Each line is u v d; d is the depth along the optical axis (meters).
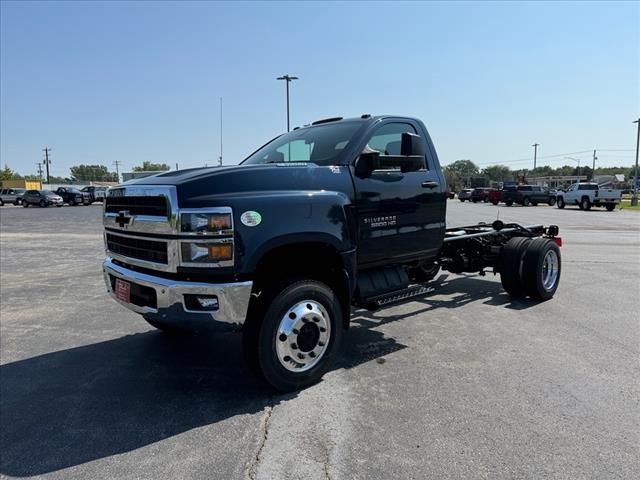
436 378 4.09
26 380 4.21
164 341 5.23
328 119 5.43
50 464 2.93
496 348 4.82
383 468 2.81
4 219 26.91
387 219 4.73
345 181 4.32
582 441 3.08
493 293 7.29
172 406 3.68
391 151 4.94
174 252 3.50
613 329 5.42
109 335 5.46
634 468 2.79
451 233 7.05
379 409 3.54
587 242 14.39
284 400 3.73
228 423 3.39
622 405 3.57
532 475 2.73
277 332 3.72
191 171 3.89
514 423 3.31
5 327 5.78
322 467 2.83
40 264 10.54
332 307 4.01
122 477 2.79
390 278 4.87
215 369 4.43
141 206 3.79
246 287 3.49
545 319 5.83
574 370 4.23
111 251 4.31
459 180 95.38
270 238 3.61
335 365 4.41
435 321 5.79
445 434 3.18
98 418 3.50
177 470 2.84
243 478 2.75
